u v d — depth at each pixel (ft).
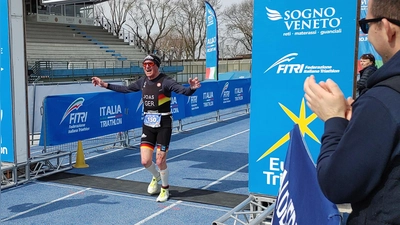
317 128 13.19
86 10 119.65
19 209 17.67
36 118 32.32
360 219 4.32
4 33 20.70
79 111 25.34
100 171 24.52
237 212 13.57
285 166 6.33
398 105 3.95
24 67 21.30
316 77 13.09
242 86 51.72
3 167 20.49
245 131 40.70
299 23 13.19
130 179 22.58
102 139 34.50
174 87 17.52
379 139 3.96
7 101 21.06
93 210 17.54
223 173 23.94
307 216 4.88
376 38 4.55
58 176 23.27
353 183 4.06
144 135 18.58
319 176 4.40
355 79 12.60
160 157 18.12
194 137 37.35
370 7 4.59
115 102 28.76
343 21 12.59
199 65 136.05
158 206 18.04
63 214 17.06
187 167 25.57
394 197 4.04
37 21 104.42
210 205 18.15
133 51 115.55
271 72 13.80
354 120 4.16
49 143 23.32
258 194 14.43
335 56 12.78
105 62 97.71
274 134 13.94
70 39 105.50
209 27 47.55
